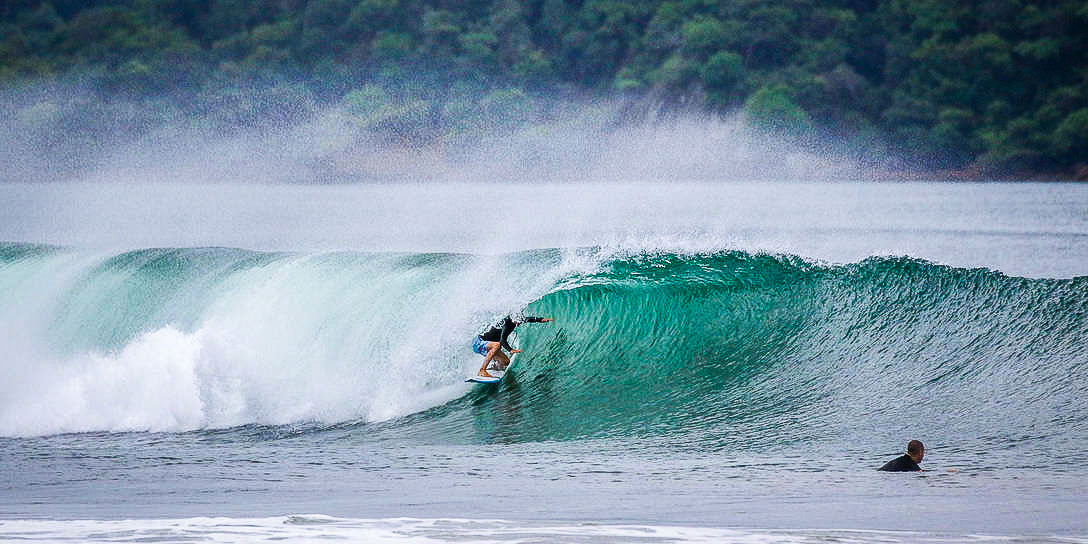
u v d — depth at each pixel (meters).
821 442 41.88
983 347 52.03
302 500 31.28
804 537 25.31
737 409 47.84
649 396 51.03
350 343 57.09
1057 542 24.86
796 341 55.94
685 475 36.00
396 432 47.47
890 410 45.81
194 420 51.47
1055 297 55.03
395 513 28.64
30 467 38.94
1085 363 48.75
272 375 55.31
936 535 25.64
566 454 41.16
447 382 54.28
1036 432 41.38
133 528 26.28
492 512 29.03
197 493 32.69
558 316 58.31
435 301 58.62
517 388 53.41
